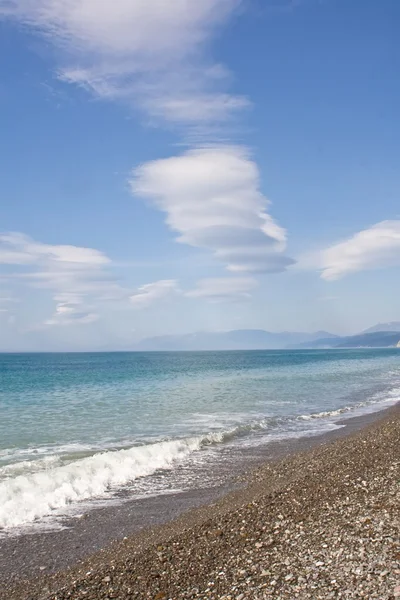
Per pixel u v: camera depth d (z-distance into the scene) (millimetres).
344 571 8453
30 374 78562
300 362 124000
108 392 45312
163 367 104500
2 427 26141
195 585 8883
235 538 11039
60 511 14344
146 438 23578
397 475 15031
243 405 36156
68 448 21156
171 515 13883
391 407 35906
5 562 10984
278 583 8422
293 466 18594
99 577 9656
